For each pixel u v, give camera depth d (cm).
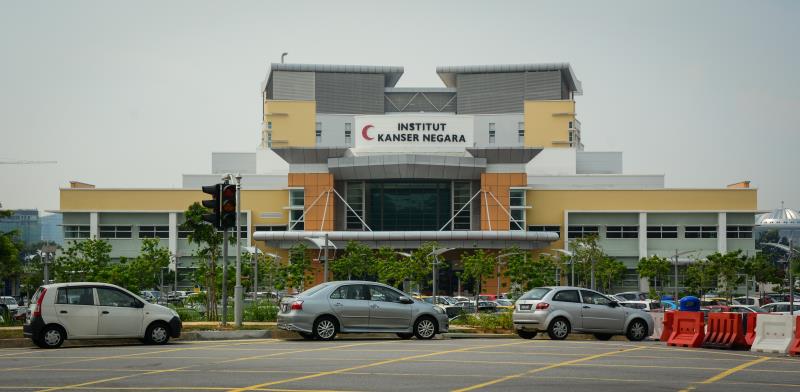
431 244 8038
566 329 2834
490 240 9069
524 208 9612
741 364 2005
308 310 2570
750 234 9900
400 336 2825
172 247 9800
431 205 9756
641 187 10606
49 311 2355
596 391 1535
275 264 7900
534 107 12762
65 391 1517
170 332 2495
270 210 9969
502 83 13988
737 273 7694
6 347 2489
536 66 13875
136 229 9912
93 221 9844
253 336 2806
